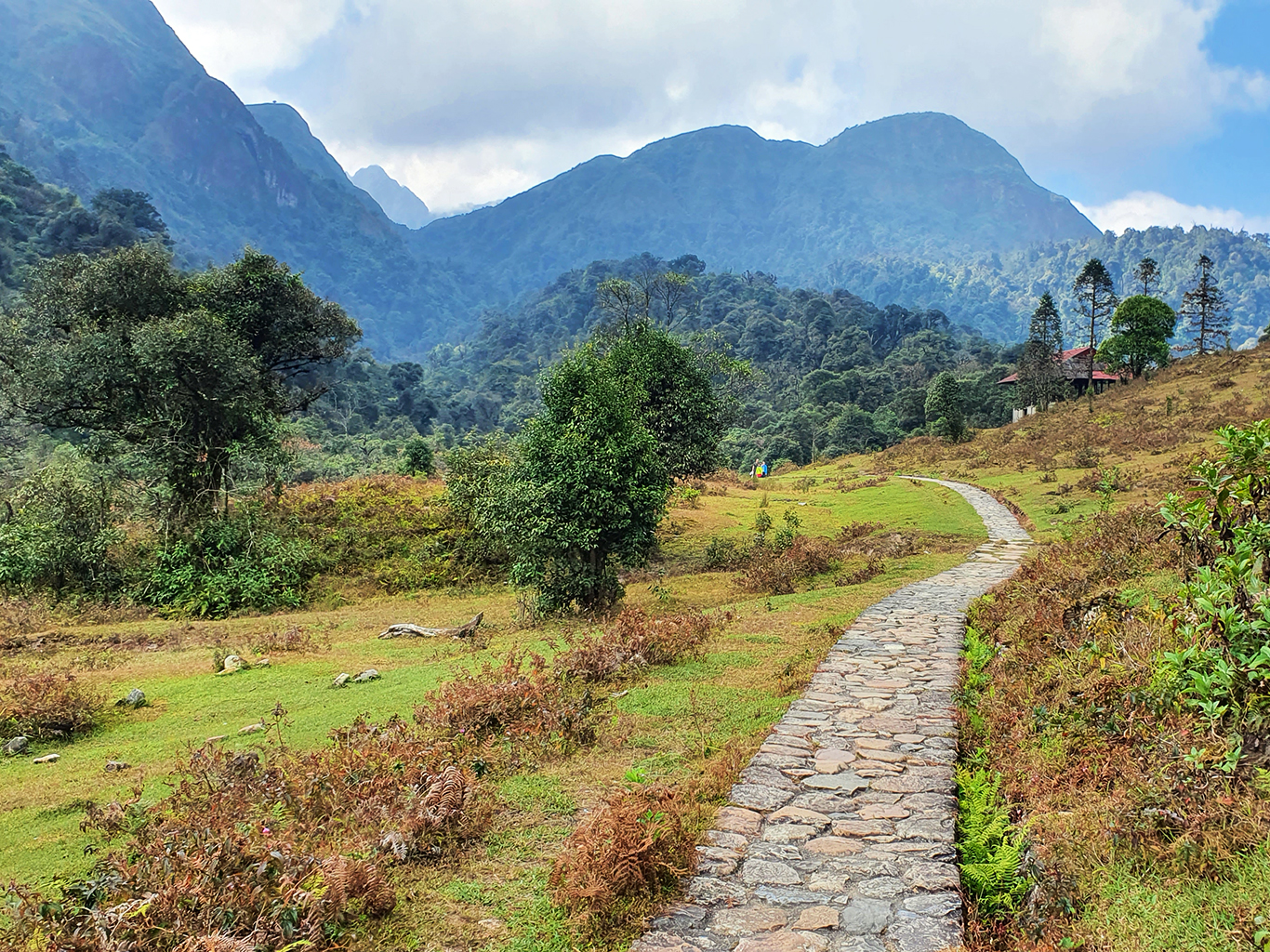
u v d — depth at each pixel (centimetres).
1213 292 7250
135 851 586
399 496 2939
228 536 2325
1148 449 3488
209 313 2566
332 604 2336
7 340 2428
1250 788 463
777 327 16412
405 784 662
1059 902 438
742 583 2059
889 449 7050
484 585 2470
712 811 602
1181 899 404
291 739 943
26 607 2020
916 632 1221
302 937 457
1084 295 6112
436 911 498
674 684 1004
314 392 3212
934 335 15512
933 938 427
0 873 623
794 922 449
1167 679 600
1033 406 7519
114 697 1219
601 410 1762
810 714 838
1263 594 507
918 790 630
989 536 2488
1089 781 577
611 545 1778
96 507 2373
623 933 454
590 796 673
